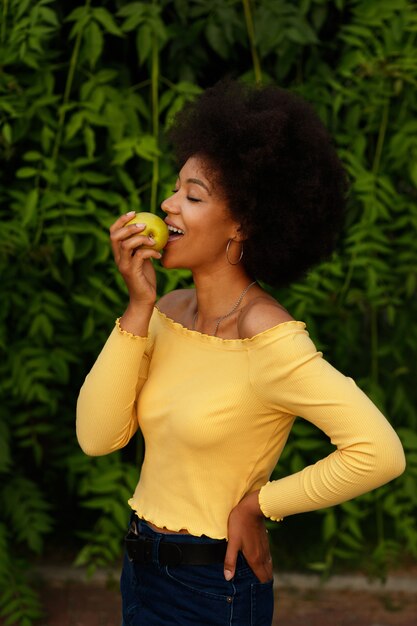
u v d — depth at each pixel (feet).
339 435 6.63
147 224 6.98
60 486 15.76
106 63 13.29
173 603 7.16
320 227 7.32
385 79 12.76
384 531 15.53
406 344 14.33
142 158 13.10
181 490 7.09
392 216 13.75
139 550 7.29
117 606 13.84
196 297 7.66
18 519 13.42
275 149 6.95
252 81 13.05
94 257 13.23
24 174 12.30
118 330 7.13
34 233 12.75
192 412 6.87
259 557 7.13
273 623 13.47
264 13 12.55
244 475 7.06
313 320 13.17
